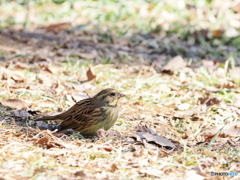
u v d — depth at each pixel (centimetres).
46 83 1265
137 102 1165
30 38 1759
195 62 1587
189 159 843
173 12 2067
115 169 776
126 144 909
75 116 965
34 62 1468
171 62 1462
